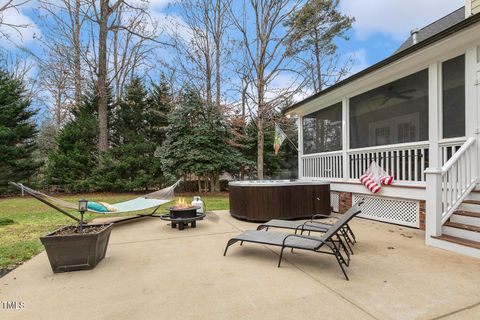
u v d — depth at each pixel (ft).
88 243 10.57
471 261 11.00
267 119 40.60
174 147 40.24
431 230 13.17
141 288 8.95
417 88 17.01
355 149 21.65
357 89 21.33
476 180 13.94
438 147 15.60
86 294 8.55
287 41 35.76
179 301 8.05
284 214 19.67
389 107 18.93
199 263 11.27
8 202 32.68
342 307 7.58
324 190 21.04
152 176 44.21
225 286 9.02
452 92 15.14
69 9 45.09
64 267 10.39
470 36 13.46
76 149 43.21
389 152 18.89
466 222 12.92
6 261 11.75
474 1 19.47
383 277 9.57
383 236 15.17
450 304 7.67
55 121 60.49
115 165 42.34
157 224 19.40
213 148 40.22
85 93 49.52
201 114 40.91
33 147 44.68
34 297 8.39
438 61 15.65
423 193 16.17
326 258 11.78
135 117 48.34
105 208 17.39
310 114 28.02
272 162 52.60
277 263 11.19
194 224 18.07
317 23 37.76
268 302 7.91
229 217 21.75
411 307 7.54
